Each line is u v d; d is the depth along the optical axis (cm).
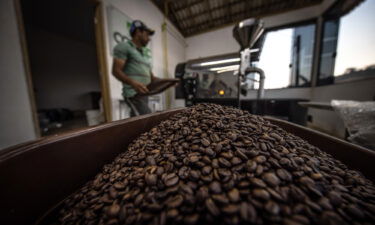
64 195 42
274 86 159
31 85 122
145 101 159
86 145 48
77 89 505
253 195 31
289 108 210
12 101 112
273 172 36
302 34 272
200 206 31
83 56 511
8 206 29
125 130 63
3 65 107
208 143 48
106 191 43
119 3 195
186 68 235
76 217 38
